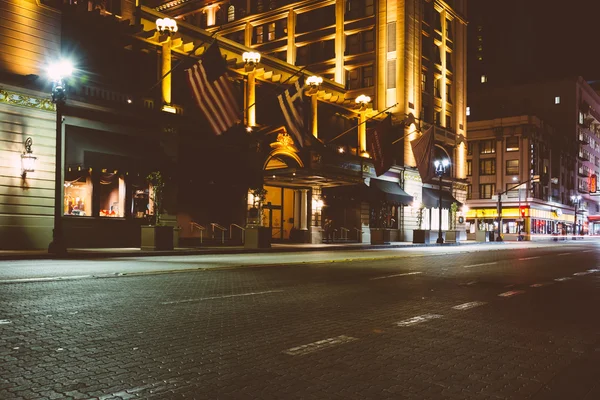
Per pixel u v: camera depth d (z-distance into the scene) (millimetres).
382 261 21156
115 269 15586
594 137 112688
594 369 5461
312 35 52750
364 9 50375
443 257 24531
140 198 28766
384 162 39500
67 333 6809
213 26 60812
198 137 31297
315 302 9711
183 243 30703
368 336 6895
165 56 31250
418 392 4629
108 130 27219
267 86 38281
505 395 4578
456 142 58250
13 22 24891
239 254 25469
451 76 58938
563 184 95125
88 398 4320
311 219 39469
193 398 4363
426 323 7848
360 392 4602
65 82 21703
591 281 14086
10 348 5996
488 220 83188
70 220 25797
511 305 9734
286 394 4512
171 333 6891
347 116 44719
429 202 50969
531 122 80812
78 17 27453
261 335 6852
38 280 12250
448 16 58125
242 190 34219
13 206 23875
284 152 33688
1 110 23516
